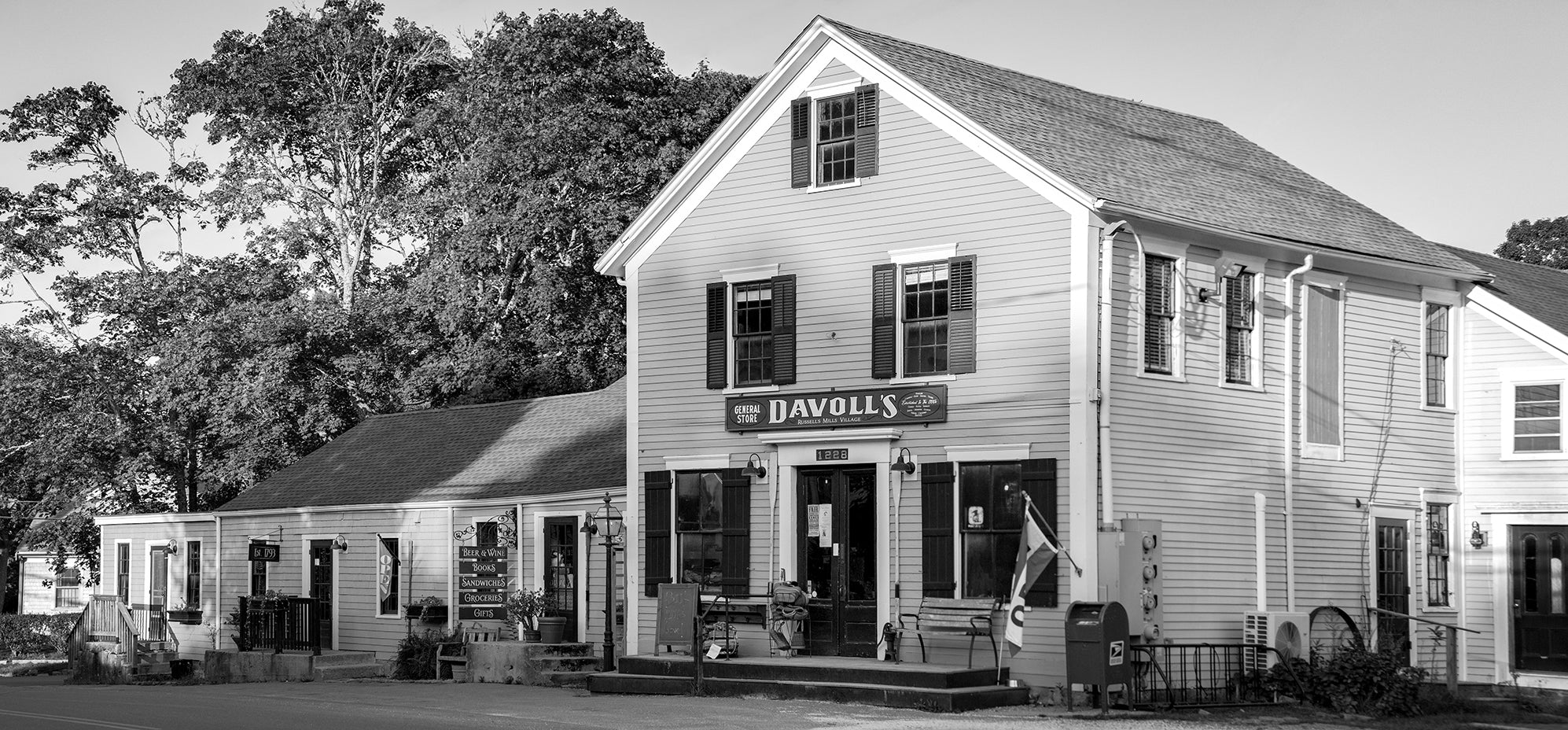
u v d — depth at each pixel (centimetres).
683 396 2464
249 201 4838
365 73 5034
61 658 4819
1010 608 2019
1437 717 1997
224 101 4819
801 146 2366
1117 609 1934
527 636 2862
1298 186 2681
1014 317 2142
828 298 2320
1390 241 2556
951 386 2191
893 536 2239
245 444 4434
